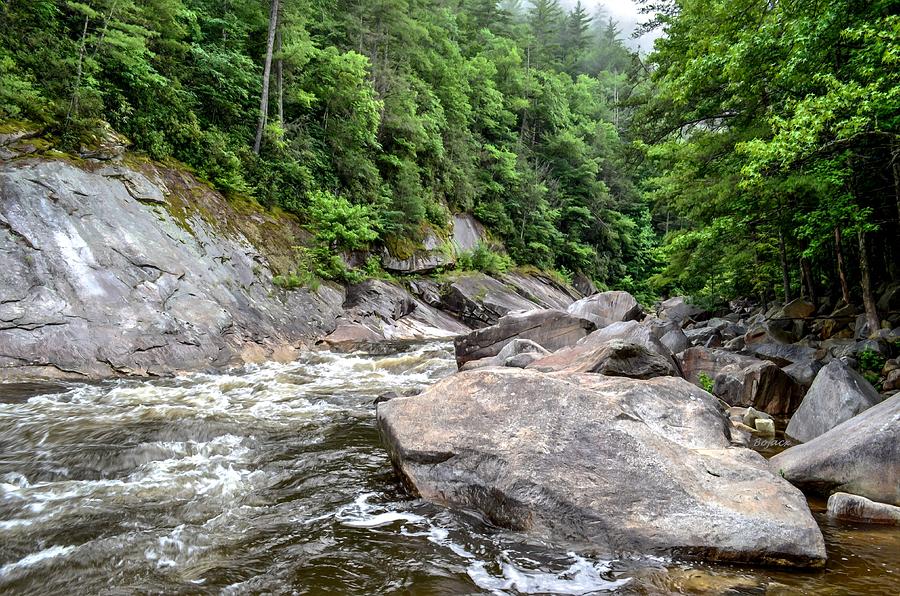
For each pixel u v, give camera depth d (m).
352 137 25.94
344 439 6.75
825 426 6.48
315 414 8.16
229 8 23.31
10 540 3.70
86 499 4.49
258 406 8.58
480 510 4.16
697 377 10.24
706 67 10.51
